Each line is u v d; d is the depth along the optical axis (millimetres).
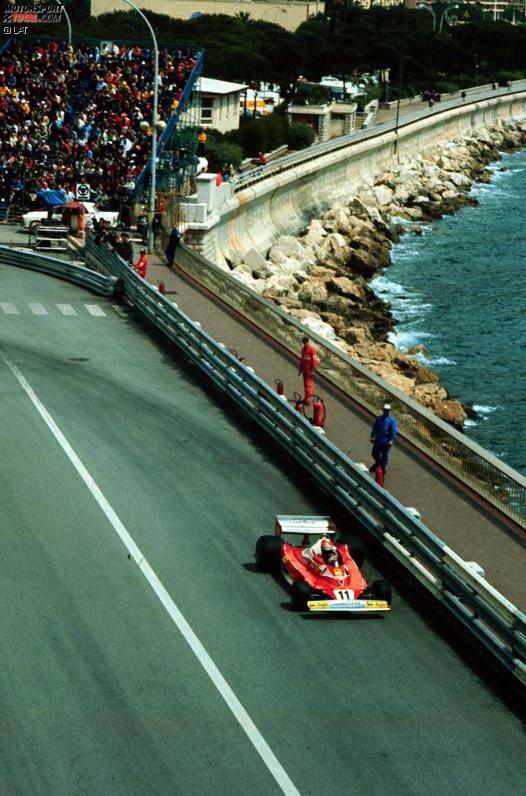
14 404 105375
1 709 55625
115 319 142125
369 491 79625
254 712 56875
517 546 78938
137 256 177625
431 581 71125
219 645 63500
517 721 58219
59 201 197625
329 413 106688
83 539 76812
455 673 62594
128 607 67438
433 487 89312
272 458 95875
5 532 77188
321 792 50719
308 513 84438
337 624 67250
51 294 154875
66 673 59406
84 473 88938
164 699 57500
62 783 50188
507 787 52312
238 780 51188
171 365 122688
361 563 74000
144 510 82500
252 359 122562
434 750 54844
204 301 149500
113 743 53406
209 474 90875
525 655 60469
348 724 56469
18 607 66562
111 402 108062
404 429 100625
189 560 74625
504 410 178250
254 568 74062
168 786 50406
